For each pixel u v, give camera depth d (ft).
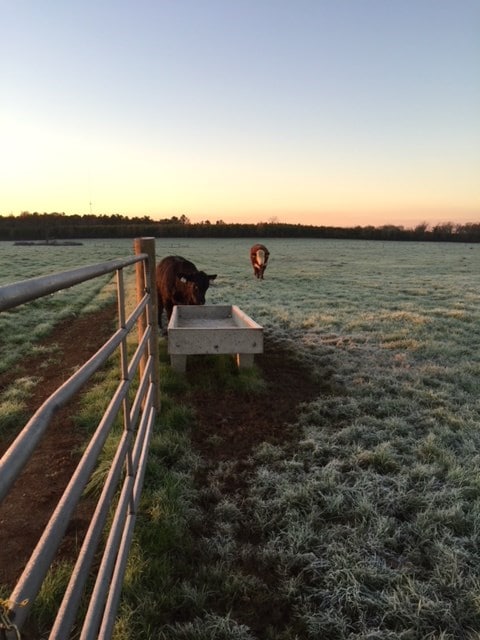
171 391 16.16
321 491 10.52
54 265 76.28
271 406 15.46
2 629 2.63
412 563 8.37
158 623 6.88
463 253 137.69
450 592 7.63
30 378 18.54
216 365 18.60
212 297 43.98
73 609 4.33
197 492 10.34
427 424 14.17
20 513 9.22
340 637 6.88
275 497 10.30
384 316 32.17
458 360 21.31
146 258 12.45
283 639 6.83
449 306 38.01
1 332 27.61
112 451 11.00
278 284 55.72
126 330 7.97
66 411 14.55
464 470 11.25
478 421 14.46
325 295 45.39
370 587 7.82
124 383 7.86
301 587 7.77
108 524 8.68
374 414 15.07
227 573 7.89
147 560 7.79
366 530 9.16
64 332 28.81
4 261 84.99
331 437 13.12
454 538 8.89
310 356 21.62
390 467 11.69
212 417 14.47
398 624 7.08
